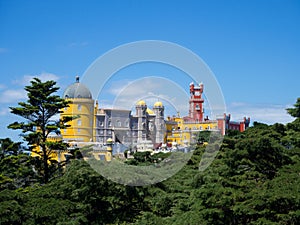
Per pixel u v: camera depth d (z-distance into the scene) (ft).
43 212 119.85
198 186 138.82
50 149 187.73
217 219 111.75
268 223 101.91
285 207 104.37
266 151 123.13
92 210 128.06
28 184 181.88
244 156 123.13
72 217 124.16
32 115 188.85
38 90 186.39
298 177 113.19
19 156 183.52
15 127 186.91
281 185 110.01
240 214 107.24
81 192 127.65
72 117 172.04
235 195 110.93
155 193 139.13
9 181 171.94
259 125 178.91
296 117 195.11
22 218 119.75
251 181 117.08
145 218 123.34
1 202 119.44
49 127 185.16
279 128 169.78
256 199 106.11
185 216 119.65
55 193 130.93
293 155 135.23
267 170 122.62
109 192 130.11
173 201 136.15
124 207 133.08
